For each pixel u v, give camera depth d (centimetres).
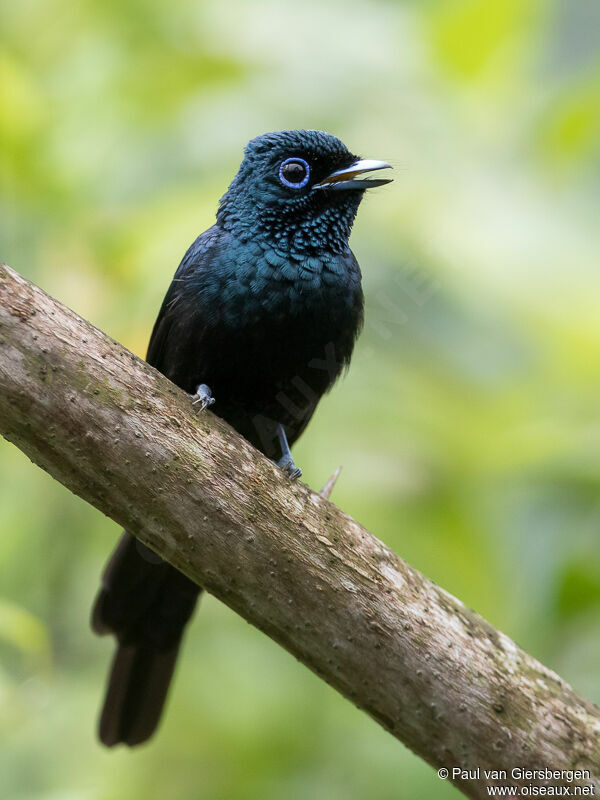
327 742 1136
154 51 1180
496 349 1169
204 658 1176
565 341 1091
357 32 1184
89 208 1133
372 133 1146
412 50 1198
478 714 745
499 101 1190
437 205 1109
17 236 1128
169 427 726
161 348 953
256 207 927
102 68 1173
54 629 1161
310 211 929
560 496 1095
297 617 747
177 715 1148
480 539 1105
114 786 1102
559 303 1077
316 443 1142
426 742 758
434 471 1120
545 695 756
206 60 1168
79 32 1185
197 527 733
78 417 708
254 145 945
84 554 1182
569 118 1162
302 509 747
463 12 1177
